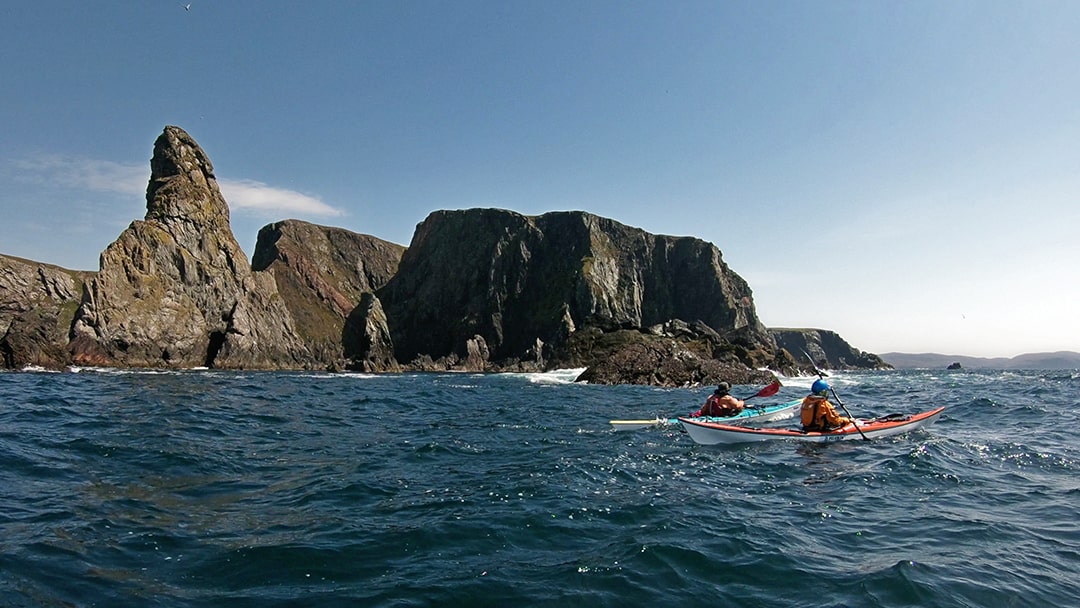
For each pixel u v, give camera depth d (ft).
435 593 17.26
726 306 366.63
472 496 28.30
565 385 134.41
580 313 327.88
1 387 88.12
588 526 23.90
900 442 44.04
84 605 16.03
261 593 17.16
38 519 22.95
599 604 16.70
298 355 279.49
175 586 17.53
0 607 15.53
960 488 30.58
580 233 367.25
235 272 265.13
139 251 224.33
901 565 19.66
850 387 126.00
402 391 106.22
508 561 19.94
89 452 35.53
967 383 149.59
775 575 18.98
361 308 314.35
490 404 80.59
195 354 229.25
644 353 146.82
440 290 369.91
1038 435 48.24
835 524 24.47
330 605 16.39
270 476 32.07
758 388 123.03
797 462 37.40
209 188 273.13
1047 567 19.76
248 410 62.85
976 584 18.28
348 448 41.45
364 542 21.58
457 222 384.88
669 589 17.84
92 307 202.90
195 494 27.89
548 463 36.55
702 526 23.91
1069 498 28.50
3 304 228.22
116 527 22.52
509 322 351.67
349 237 450.71
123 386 95.50
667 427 54.85
